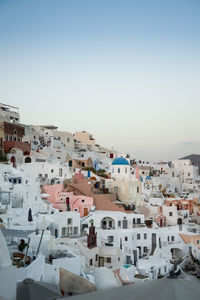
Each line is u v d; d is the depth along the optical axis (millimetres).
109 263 55344
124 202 87812
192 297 16406
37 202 68250
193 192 142250
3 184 64000
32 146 114812
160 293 16719
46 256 44844
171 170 154125
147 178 123312
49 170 91000
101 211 75375
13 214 54500
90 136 171250
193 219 99500
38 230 51594
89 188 82188
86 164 120250
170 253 74812
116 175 101188
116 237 65625
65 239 48312
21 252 40375
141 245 71000
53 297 27062
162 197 108500
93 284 37875
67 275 37656
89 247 53938
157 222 84688
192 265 72500
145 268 61875
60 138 136875
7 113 121188
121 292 17156
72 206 75250
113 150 169875
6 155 90875
